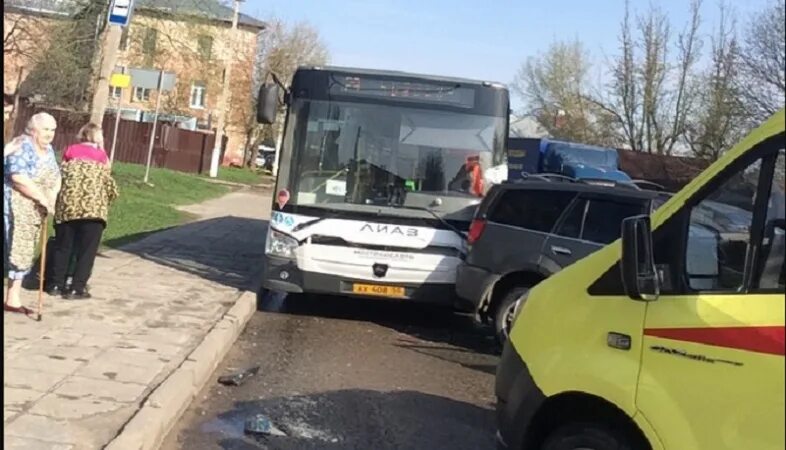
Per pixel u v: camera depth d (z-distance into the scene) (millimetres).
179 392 6555
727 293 3844
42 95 31922
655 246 4117
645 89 48062
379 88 10555
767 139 3838
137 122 44906
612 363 4180
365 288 10383
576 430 4375
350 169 10461
